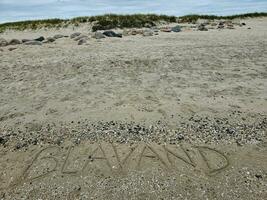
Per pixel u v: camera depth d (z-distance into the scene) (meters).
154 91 3.21
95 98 3.09
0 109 2.96
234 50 4.97
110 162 2.11
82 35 7.22
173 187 1.87
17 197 1.86
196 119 2.60
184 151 2.18
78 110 2.84
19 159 2.20
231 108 2.78
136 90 3.25
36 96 3.22
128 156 2.15
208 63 4.19
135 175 1.98
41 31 10.36
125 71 3.93
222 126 2.48
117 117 2.68
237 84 3.36
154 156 2.14
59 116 2.75
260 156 2.10
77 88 3.39
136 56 4.64
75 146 2.30
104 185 1.91
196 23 10.94
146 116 2.67
